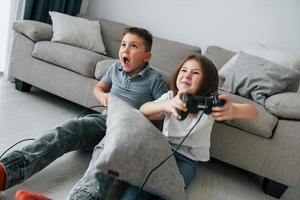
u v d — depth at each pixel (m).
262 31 2.25
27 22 1.90
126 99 1.38
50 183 1.07
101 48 2.22
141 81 1.39
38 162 0.99
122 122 1.00
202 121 1.14
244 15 2.28
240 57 1.82
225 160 1.50
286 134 1.37
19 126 1.45
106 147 0.93
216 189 1.40
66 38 2.01
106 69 1.66
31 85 2.04
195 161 1.21
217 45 2.38
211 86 1.11
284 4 2.18
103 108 1.72
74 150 1.28
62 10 2.41
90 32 2.18
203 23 2.39
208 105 0.95
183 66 1.15
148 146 0.94
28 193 0.78
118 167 0.90
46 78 1.87
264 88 1.58
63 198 1.01
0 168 0.88
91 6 2.75
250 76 1.64
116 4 2.65
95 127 1.26
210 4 2.35
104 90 1.51
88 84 1.75
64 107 1.90
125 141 0.92
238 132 1.45
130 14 2.61
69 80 1.80
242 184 1.53
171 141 1.16
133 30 1.40
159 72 1.56
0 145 1.22
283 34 2.21
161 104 1.08
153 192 0.97
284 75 1.59
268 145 1.41
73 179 1.14
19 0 2.05
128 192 1.00
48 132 1.10
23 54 1.92
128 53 1.36
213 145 1.51
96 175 0.93
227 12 2.31
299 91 1.91
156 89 1.38
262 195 1.46
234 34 2.32
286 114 1.39
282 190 1.45
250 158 1.45
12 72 1.97
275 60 1.81
